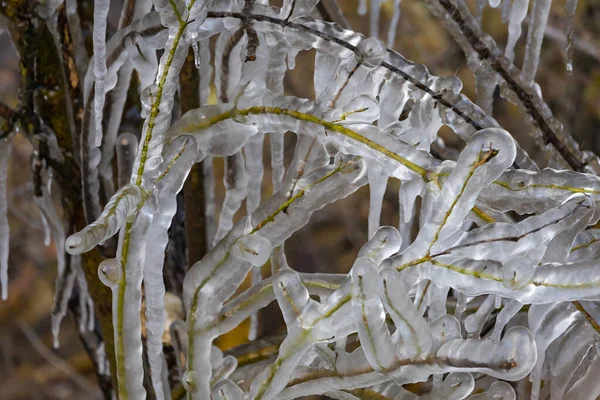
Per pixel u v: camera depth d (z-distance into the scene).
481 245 1.29
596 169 1.44
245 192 1.42
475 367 1.25
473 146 1.27
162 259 1.31
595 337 1.33
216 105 1.35
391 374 1.28
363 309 1.26
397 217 2.83
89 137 1.43
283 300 1.30
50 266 3.73
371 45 1.31
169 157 1.31
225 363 1.38
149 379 1.44
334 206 3.31
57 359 3.62
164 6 1.30
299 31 1.34
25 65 1.47
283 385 1.31
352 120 1.32
